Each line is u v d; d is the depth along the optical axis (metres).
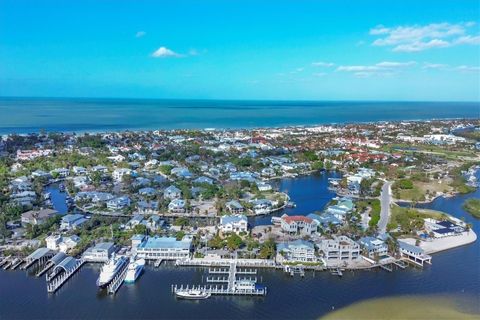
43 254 140.00
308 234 167.00
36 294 118.88
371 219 181.50
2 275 130.62
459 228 172.88
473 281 130.62
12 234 162.75
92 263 139.62
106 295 119.25
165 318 108.06
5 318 106.44
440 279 131.75
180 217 185.75
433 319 109.12
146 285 125.50
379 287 126.31
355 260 143.00
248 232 168.12
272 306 115.00
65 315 108.38
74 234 161.12
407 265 141.88
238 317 109.31
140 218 178.12
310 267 137.00
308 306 115.12
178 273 133.50
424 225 179.12
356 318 109.31
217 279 129.50
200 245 152.00
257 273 134.25
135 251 144.38
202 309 113.00
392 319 108.94
